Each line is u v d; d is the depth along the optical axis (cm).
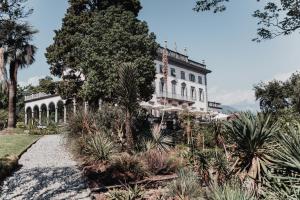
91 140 1597
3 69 1268
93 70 2769
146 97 3030
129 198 1114
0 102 5428
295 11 1688
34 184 1327
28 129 3662
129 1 3178
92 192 1222
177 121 3108
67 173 1490
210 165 896
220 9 1747
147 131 2042
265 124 644
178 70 5697
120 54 2755
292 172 489
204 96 6425
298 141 488
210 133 2028
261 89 4234
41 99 5628
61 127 2216
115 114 2052
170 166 1443
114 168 1346
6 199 1145
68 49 3247
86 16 3178
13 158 1655
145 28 3002
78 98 3294
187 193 945
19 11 1376
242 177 638
